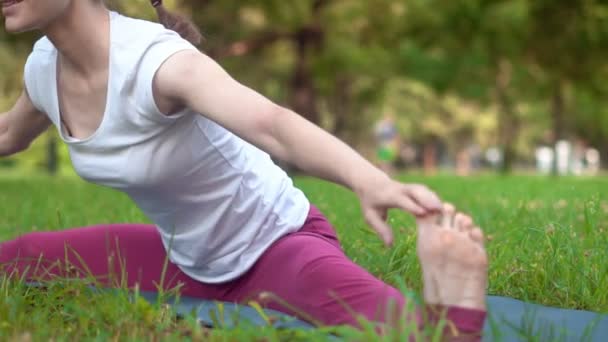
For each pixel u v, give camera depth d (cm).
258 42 2759
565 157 4334
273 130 299
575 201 839
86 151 351
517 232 568
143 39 330
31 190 1381
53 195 1202
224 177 362
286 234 372
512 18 2281
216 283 385
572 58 2516
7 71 1673
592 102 3125
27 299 361
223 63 3002
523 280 441
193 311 322
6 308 327
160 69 323
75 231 419
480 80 2895
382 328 281
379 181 278
